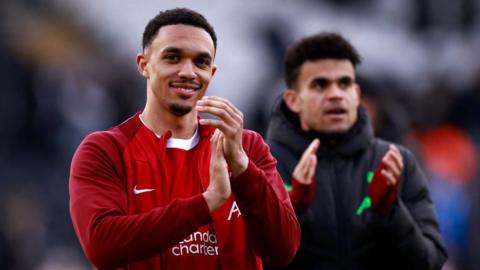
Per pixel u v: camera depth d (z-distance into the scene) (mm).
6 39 38250
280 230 10891
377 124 18297
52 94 34312
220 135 10719
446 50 40281
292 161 14234
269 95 34062
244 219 10969
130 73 35094
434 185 30062
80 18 39781
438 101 34000
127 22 39375
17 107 34156
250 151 11602
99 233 10570
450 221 29062
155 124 11328
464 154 31375
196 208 10531
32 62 37406
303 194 13094
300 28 37906
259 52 37281
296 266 13664
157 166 11164
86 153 11164
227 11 37656
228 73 37000
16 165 32719
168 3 39250
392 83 36719
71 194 11086
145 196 11062
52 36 39000
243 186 10750
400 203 13359
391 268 13711
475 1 40906
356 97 14414
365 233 13656
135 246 10469
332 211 13758
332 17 38688
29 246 29281
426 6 40375
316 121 14211
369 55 39000
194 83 11023
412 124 30344
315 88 14281
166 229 10461
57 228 30688
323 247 13633
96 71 35125
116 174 11094
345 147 14117
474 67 38062
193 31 11039
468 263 28406
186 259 11039
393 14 39938
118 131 11367
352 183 13961
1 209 29797
